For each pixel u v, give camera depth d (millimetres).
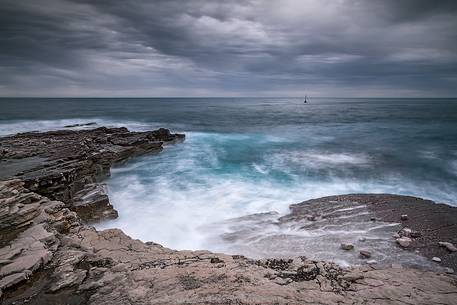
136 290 7371
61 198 15453
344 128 48344
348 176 21875
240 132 44781
